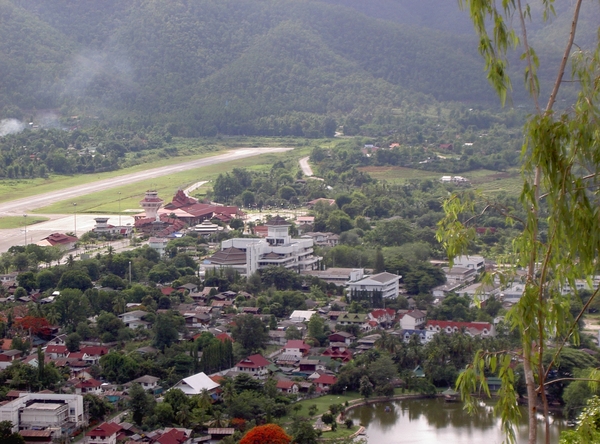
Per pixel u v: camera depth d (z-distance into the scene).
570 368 182.12
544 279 64.19
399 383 196.62
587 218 61.34
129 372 197.38
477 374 67.12
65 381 192.38
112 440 159.25
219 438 163.50
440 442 163.50
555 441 155.62
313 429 160.75
